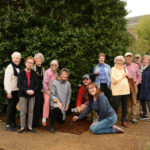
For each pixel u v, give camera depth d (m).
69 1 6.07
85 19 6.05
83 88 5.15
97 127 4.30
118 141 3.90
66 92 4.60
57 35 5.57
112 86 5.00
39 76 4.67
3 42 5.38
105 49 5.81
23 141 3.95
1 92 5.60
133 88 5.02
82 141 3.94
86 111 4.51
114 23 6.04
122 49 6.36
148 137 4.13
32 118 4.54
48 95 4.67
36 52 5.30
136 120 5.20
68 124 5.06
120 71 5.00
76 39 5.43
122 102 4.98
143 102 5.54
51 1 5.87
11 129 4.56
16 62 4.55
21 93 4.29
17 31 5.59
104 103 4.25
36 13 5.74
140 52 10.67
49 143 3.85
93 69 5.58
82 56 5.68
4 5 6.03
